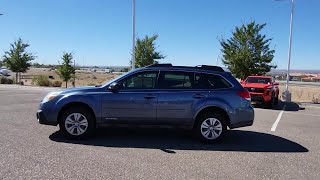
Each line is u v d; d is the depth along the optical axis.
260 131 10.25
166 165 6.27
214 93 8.25
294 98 28.58
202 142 8.23
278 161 6.84
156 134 9.06
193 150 7.52
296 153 7.56
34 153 6.70
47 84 36.81
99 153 6.93
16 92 22.81
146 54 30.20
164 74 8.33
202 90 8.25
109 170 5.82
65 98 8.06
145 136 8.77
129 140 8.25
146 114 8.12
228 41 26.41
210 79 8.38
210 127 8.22
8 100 16.67
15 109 13.07
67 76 38.09
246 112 8.34
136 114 8.12
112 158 6.59
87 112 8.12
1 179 5.18
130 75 8.28
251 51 25.41
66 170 5.73
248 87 18.61
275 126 11.36
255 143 8.48
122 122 8.16
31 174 5.46
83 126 8.12
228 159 6.86
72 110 8.07
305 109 18.66
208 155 7.13
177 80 8.31
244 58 24.92
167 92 8.16
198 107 8.14
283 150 7.82
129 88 8.19
